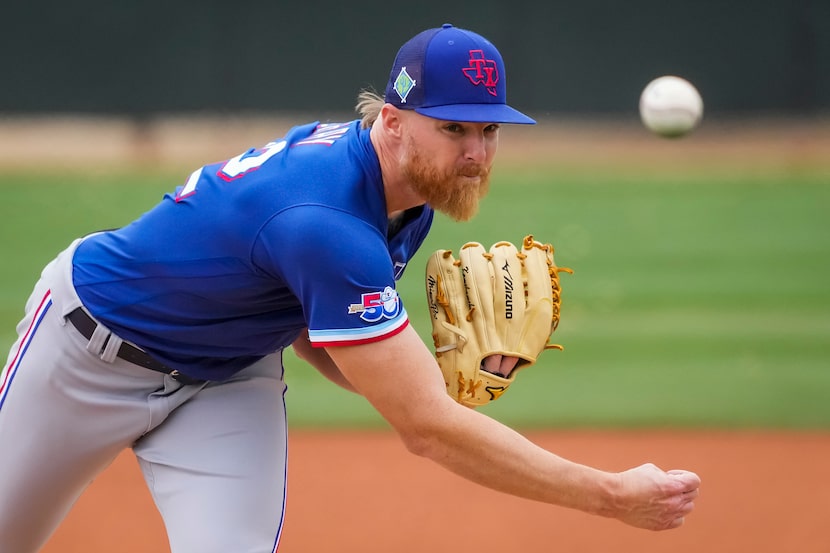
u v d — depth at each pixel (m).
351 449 22.12
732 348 29.17
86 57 65.06
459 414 9.85
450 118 9.51
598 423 23.75
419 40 9.86
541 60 66.88
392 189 10.24
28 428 11.15
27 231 43.75
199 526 10.70
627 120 67.56
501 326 11.57
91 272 10.89
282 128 65.81
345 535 17.44
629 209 49.19
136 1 64.50
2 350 27.73
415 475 20.44
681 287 35.88
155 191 52.28
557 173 58.12
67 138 64.50
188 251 10.37
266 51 65.38
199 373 11.13
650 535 17.36
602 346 29.61
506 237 44.00
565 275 37.78
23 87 65.44
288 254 9.65
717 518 18.16
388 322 9.66
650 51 66.75
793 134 66.06
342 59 65.44
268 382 11.61
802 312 32.69
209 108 65.75
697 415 24.12
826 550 16.77
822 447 22.02
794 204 50.00
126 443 11.37
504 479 9.97
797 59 66.12
